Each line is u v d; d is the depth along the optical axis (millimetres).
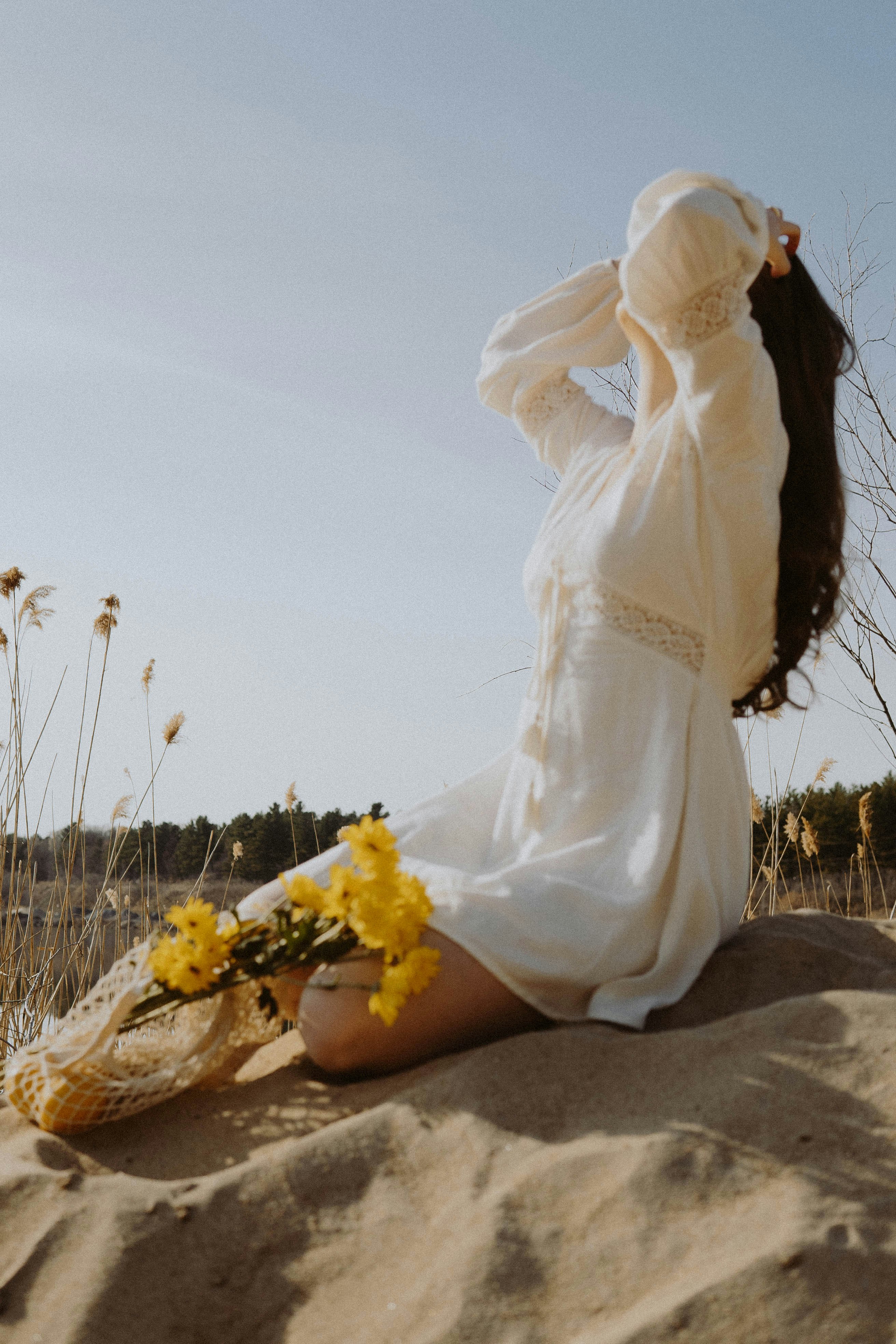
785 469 2059
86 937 4051
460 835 2141
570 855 1887
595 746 1951
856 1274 1195
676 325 1837
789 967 1951
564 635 2025
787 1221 1273
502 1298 1275
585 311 2535
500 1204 1389
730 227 1764
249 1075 1981
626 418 2473
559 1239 1334
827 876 5262
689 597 1957
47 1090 1747
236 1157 1651
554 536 2123
